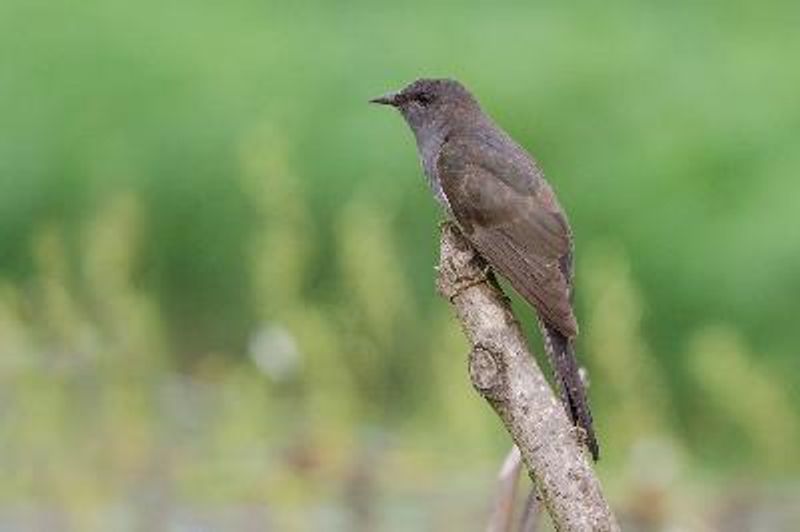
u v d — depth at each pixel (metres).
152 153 20.97
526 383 7.11
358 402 15.83
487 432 15.73
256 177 16.39
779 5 23.94
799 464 15.94
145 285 19.94
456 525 14.23
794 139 20.52
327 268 18.86
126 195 19.19
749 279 18.80
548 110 21.12
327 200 19.70
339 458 14.95
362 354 16.14
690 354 17.77
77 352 15.77
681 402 18.02
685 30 23.20
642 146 20.52
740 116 20.77
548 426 7.06
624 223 19.73
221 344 19.72
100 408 15.45
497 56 21.70
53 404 15.06
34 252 19.91
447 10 23.12
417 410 16.00
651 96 21.33
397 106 10.88
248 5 23.34
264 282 15.86
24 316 17.41
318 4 23.48
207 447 15.10
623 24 22.97
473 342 7.51
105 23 22.59
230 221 20.25
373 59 21.86
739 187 19.84
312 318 15.73
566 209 20.11
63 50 22.39
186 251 20.25
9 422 15.01
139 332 15.98
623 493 14.85
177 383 17.38
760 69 21.80
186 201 20.47
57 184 20.98
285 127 20.56
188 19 22.94
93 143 21.25
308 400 15.65
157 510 14.26
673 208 19.62
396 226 19.42
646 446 15.36
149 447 15.04
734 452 16.98
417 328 17.08
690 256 19.11
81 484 14.30
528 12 23.08
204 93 21.61
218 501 14.38
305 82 21.55
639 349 15.80
